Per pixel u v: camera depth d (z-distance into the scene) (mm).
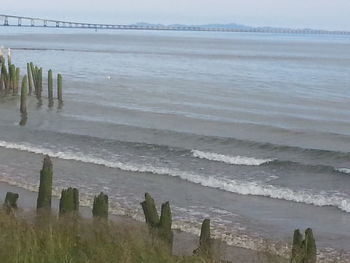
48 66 81250
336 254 15586
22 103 39344
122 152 28188
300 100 49812
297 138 33438
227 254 13578
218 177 23922
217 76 71125
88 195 20844
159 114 40938
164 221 12453
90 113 40844
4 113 39625
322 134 34469
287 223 18375
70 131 33938
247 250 15094
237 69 84062
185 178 23578
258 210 19719
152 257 9664
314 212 19641
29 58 96562
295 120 39500
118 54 116062
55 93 50281
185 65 89875
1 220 11375
